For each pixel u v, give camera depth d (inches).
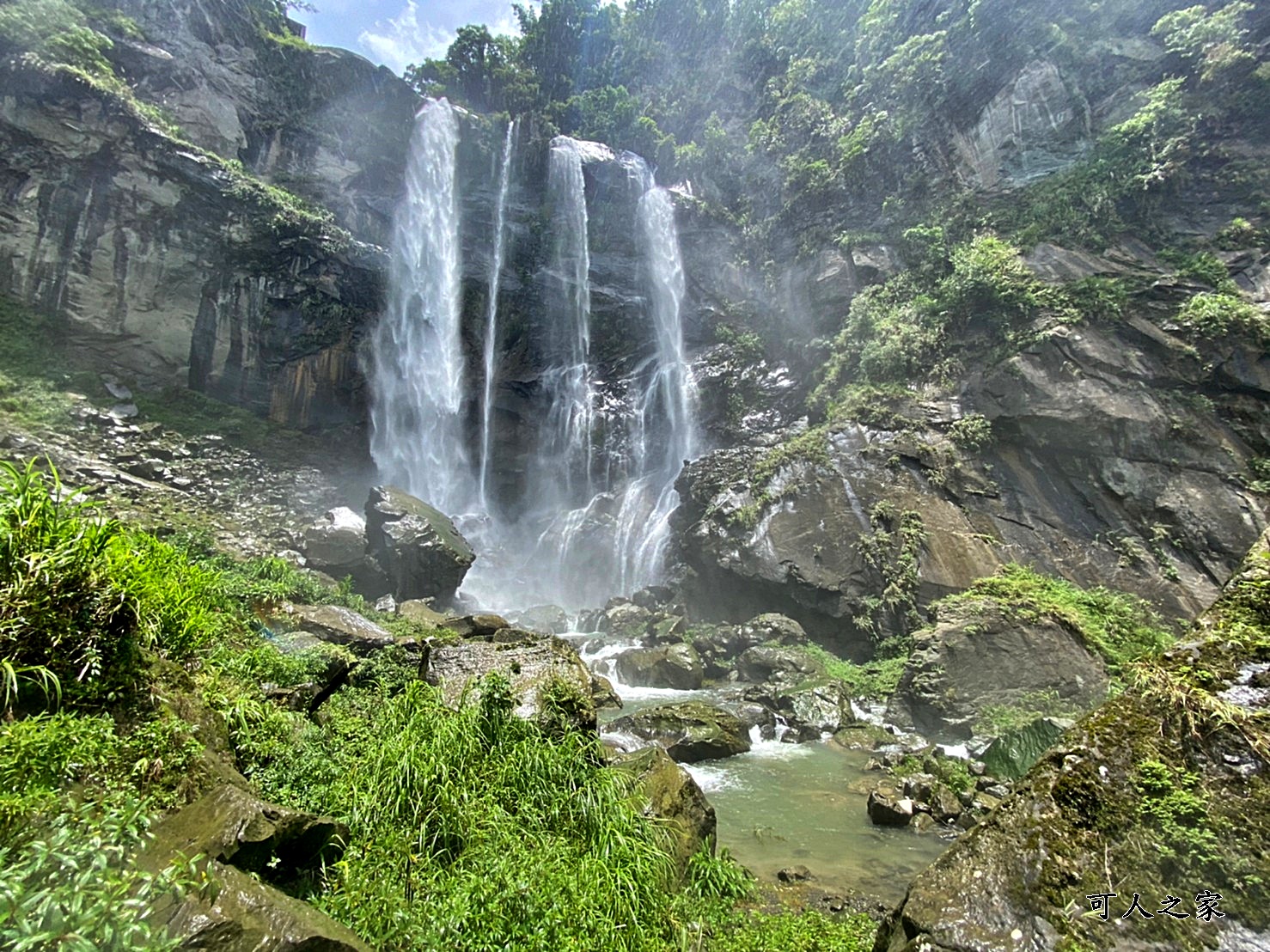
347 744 202.8
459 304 1131.9
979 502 622.8
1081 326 652.1
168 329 837.8
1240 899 100.8
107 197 798.5
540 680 273.6
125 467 710.5
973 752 404.5
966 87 927.7
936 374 716.7
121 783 125.0
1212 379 595.2
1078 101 832.3
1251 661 123.2
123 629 156.3
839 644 605.6
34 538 147.4
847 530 628.4
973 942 110.3
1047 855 116.2
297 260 927.0
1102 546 573.3
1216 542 539.8
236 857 128.0
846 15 1229.7
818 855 262.7
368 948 119.8
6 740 115.2
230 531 693.3
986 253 735.7
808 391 925.8
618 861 178.7
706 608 712.4
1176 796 112.7
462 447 1099.9
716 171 1242.6
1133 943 101.4
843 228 990.4
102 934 84.0
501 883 153.7
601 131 1369.3
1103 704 134.8
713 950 174.6
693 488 804.0
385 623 431.5
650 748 268.8
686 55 1445.6
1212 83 754.8
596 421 1095.0
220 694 189.3
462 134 1230.3
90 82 784.9
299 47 1106.7
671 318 1128.2
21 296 756.6
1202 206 709.3
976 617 492.1
